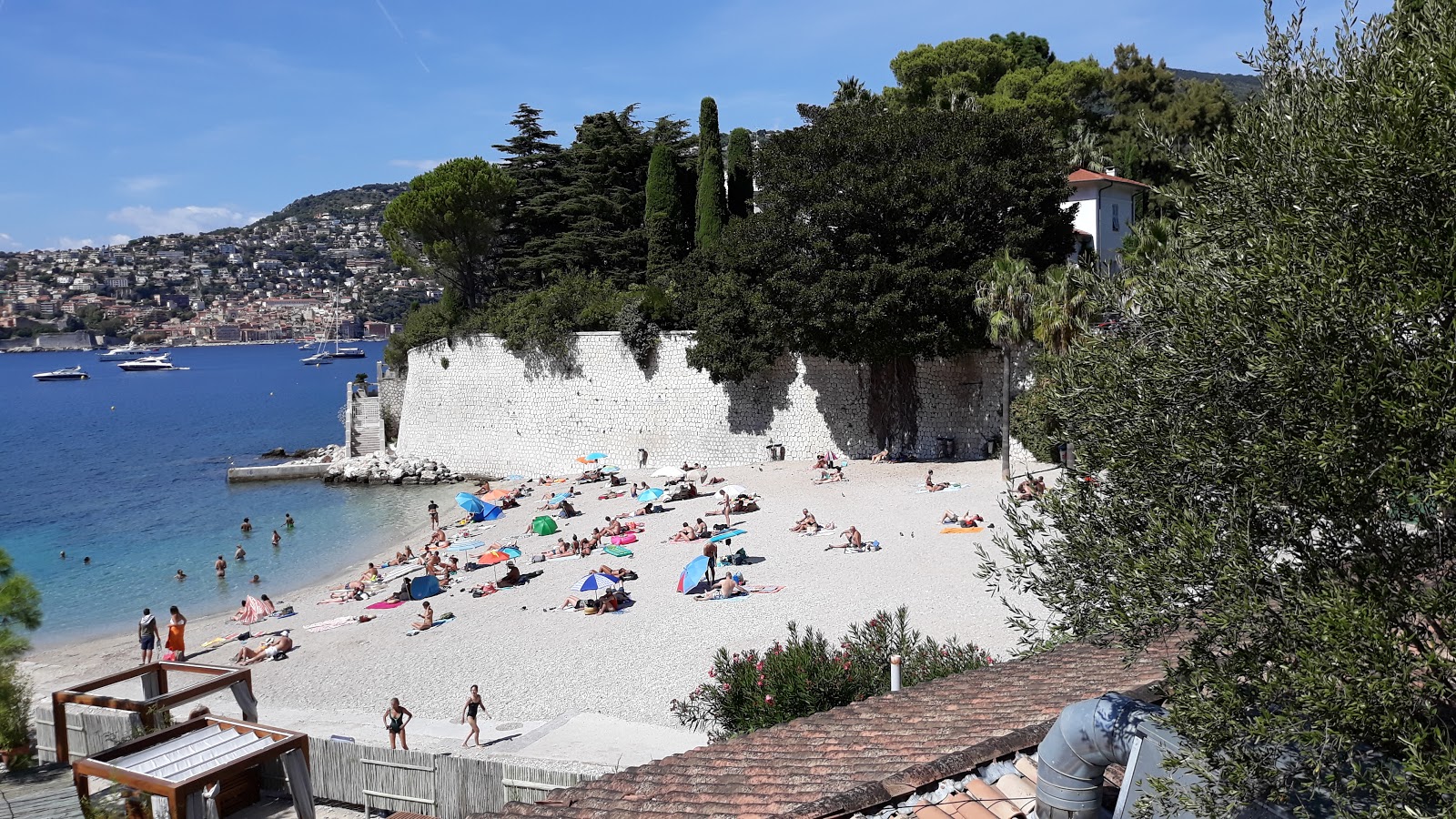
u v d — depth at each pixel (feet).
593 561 131.13
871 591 103.55
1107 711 27.02
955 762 30.71
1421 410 19.42
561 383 205.26
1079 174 204.54
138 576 153.89
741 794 34.12
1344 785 22.17
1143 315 26.91
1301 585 21.24
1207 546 22.00
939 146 157.07
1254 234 24.32
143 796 53.88
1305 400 21.48
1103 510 26.11
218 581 148.56
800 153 163.32
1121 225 214.28
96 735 67.82
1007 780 30.14
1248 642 24.11
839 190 158.71
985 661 61.77
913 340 154.40
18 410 513.04
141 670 65.05
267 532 181.98
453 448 223.30
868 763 34.45
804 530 131.13
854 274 152.25
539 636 101.55
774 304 166.09
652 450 196.24
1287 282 21.83
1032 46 300.61
